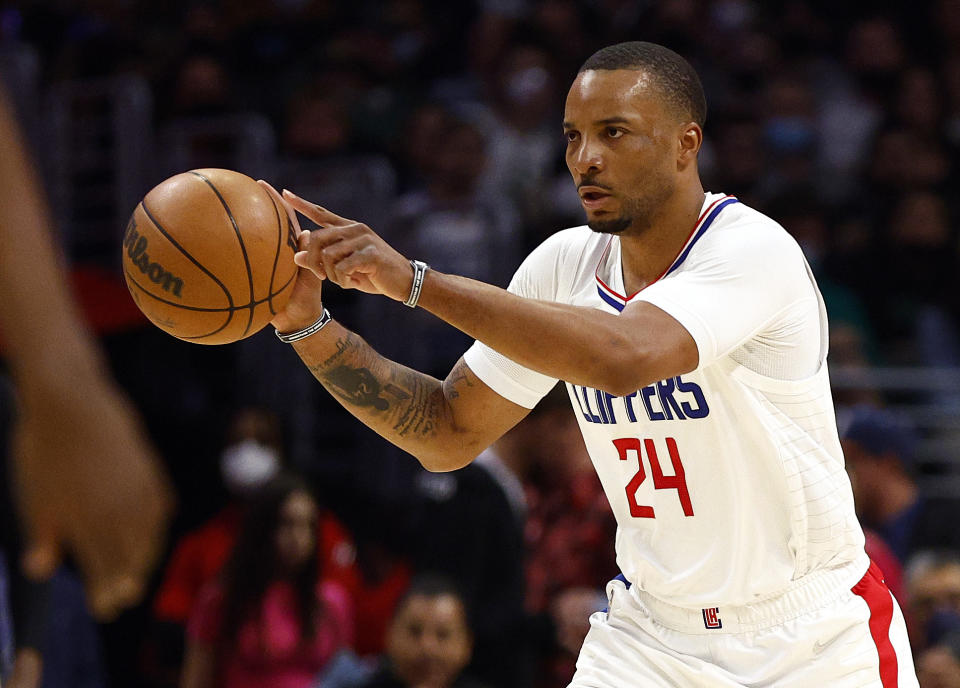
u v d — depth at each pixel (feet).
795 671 33.27
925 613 58.95
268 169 97.50
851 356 91.45
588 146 31.07
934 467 89.45
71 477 9.97
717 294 30.14
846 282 102.99
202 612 68.90
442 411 35.35
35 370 9.98
